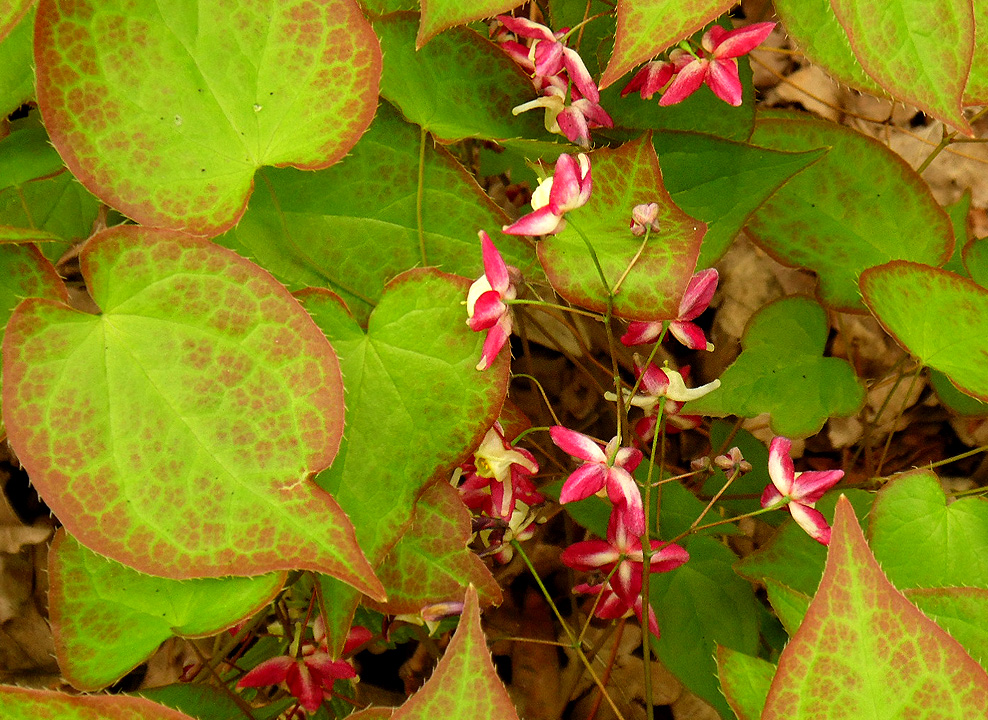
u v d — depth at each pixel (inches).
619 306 7.8
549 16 9.5
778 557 9.2
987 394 8.9
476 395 7.8
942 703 6.4
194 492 6.8
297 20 7.2
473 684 6.1
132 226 7.0
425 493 7.9
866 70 7.5
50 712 6.6
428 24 7.4
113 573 7.4
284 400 6.9
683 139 8.8
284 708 9.3
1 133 9.0
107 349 6.9
